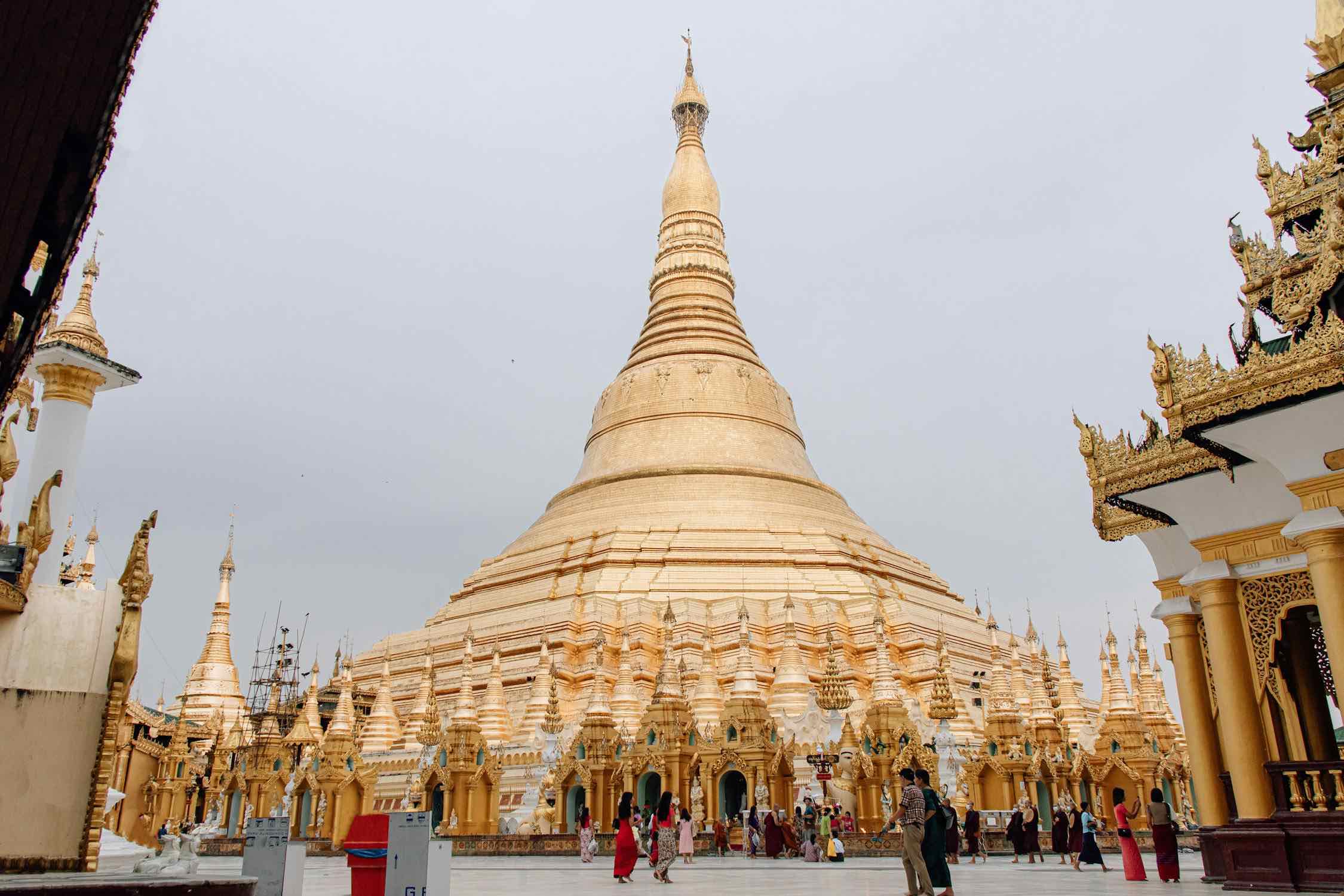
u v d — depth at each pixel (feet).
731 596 189.37
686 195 270.26
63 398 82.79
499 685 169.27
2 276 27.55
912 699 158.40
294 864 50.55
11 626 56.90
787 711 151.33
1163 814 70.28
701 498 215.10
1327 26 63.46
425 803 150.20
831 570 200.64
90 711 58.08
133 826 181.06
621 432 234.99
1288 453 54.75
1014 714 143.74
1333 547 52.80
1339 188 58.29
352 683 193.88
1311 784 56.59
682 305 252.62
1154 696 191.31
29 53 22.38
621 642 183.83
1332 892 53.36
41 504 59.31
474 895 62.95
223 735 211.00
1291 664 62.28
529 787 148.66
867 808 126.41
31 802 55.42
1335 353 50.62
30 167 24.99
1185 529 65.21
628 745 140.87
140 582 60.95
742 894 63.16
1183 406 56.49
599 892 65.41
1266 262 61.00
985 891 62.49
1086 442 69.00
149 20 23.24
